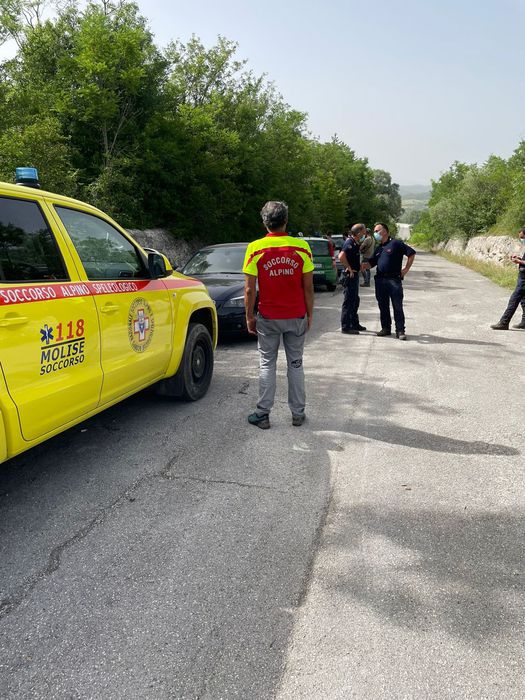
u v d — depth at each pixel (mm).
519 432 4859
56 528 3293
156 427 4949
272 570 2875
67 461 4234
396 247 8773
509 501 3625
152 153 18984
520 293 9578
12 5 13477
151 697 2096
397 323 8945
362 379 6535
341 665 2248
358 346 8430
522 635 2420
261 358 4887
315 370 6957
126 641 2379
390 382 6410
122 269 4391
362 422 5090
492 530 3270
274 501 3609
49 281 3459
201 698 2092
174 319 5102
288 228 32625
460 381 6465
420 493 3725
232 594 2686
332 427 4957
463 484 3863
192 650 2328
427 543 3125
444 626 2469
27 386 3180
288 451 4422
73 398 3594
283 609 2582
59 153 12117
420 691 2123
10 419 3027
